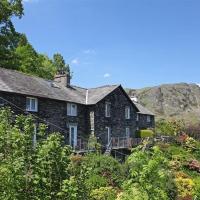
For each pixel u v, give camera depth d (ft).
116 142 148.05
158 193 33.32
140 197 32.81
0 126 33.65
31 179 30.58
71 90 144.25
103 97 144.77
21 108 112.37
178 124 184.14
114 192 76.07
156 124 204.13
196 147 150.20
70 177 31.53
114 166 92.12
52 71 224.94
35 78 131.85
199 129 194.90
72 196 30.78
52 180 31.35
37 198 30.60
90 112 141.49
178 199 77.77
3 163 31.01
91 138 130.52
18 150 31.71
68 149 33.35
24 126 34.27
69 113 132.98
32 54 187.32
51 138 32.86
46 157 31.55
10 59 165.07
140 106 201.46
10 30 169.27
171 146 143.13
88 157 96.89
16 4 167.94
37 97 118.01
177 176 96.84
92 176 83.82
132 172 34.27
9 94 109.09
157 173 33.65
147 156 35.29
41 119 119.14
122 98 159.53
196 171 116.98
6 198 29.63
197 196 74.49
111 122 150.82
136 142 146.72
